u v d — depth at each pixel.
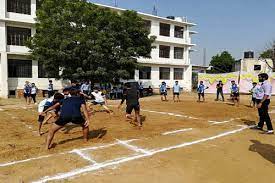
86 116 7.58
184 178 5.27
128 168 5.73
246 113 14.20
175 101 21.33
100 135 8.60
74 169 5.64
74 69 22.34
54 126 7.02
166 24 37.31
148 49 25.78
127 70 24.95
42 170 5.56
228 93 33.16
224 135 8.87
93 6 23.25
